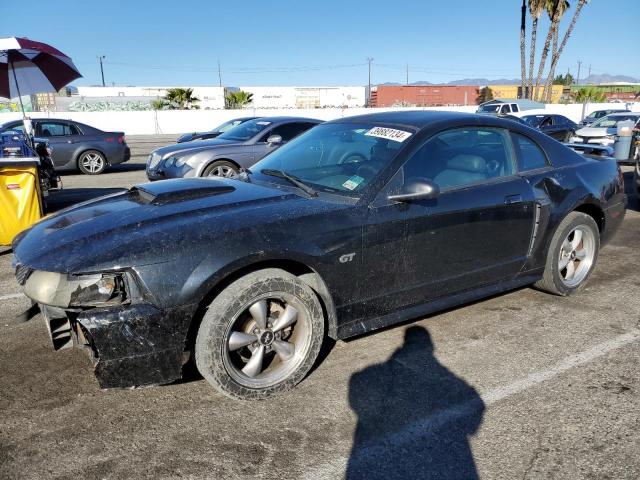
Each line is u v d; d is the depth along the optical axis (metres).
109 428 2.71
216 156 9.14
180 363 2.71
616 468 2.40
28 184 5.79
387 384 3.13
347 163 3.56
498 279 3.90
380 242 3.18
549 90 36.34
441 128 3.63
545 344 3.62
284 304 3.01
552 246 4.19
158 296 2.60
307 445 2.58
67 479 2.34
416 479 2.36
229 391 2.83
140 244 2.65
